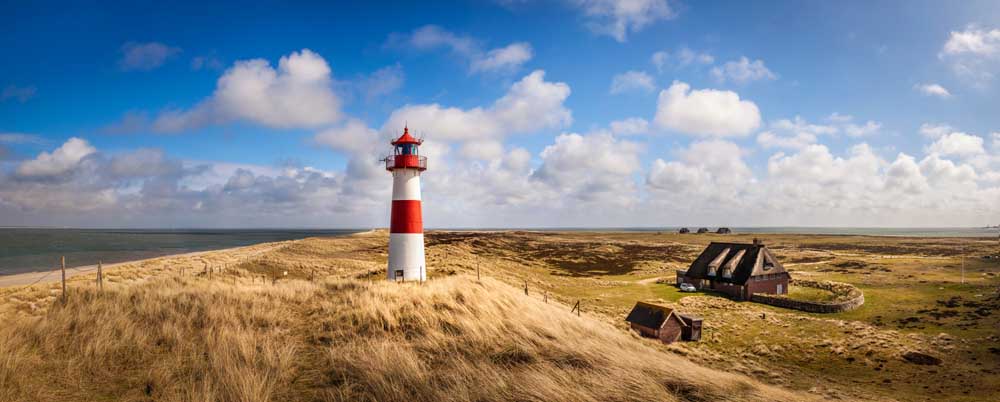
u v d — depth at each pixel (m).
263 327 13.41
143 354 10.58
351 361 10.26
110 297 15.16
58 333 11.37
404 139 31.92
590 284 66.12
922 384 24.70
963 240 181.00
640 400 8.92
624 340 17.91
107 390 8.81
